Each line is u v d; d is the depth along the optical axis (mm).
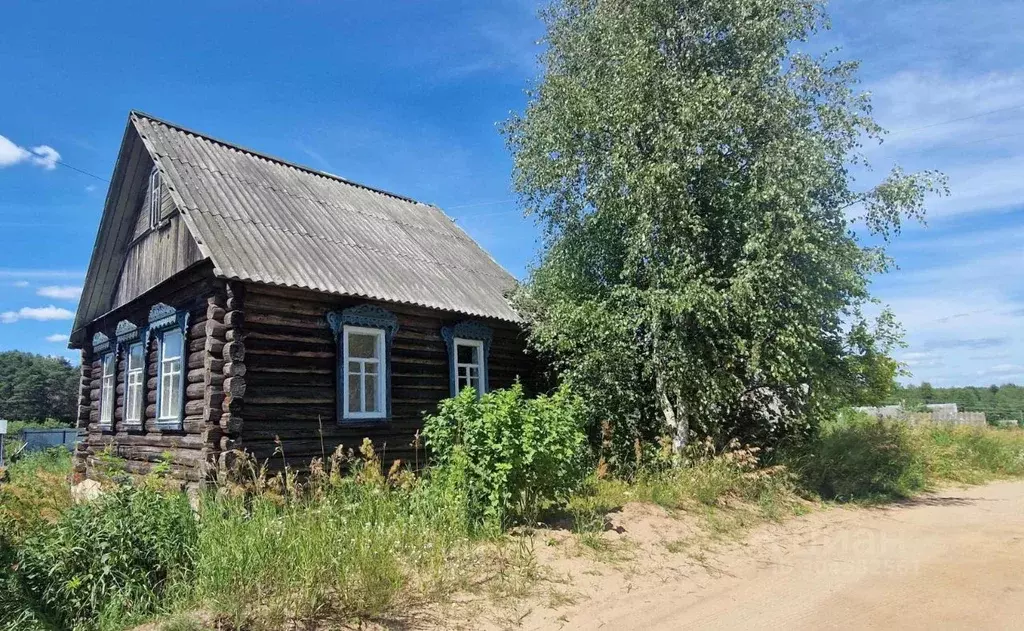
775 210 10602
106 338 14406
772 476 11461
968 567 7473
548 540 7629
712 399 11281
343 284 10500
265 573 5395
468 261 15641
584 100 12320
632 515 8875
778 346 10797
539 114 13758
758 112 11180
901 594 6453
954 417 30062
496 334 13945
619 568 7035
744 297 10422
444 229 17219
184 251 10859
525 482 7984
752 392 12578
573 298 12844
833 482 12586
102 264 14461
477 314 12555
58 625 5191
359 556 5773
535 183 13500
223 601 5094
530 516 8125
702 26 11773
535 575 6508
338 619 5215
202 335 10031
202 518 6344
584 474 10445
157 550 5723
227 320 9234
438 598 5793
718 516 9492
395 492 8039
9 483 6762
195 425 9750
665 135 11242
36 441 24812
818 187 11039
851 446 13758
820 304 11086
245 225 10828
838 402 12430
